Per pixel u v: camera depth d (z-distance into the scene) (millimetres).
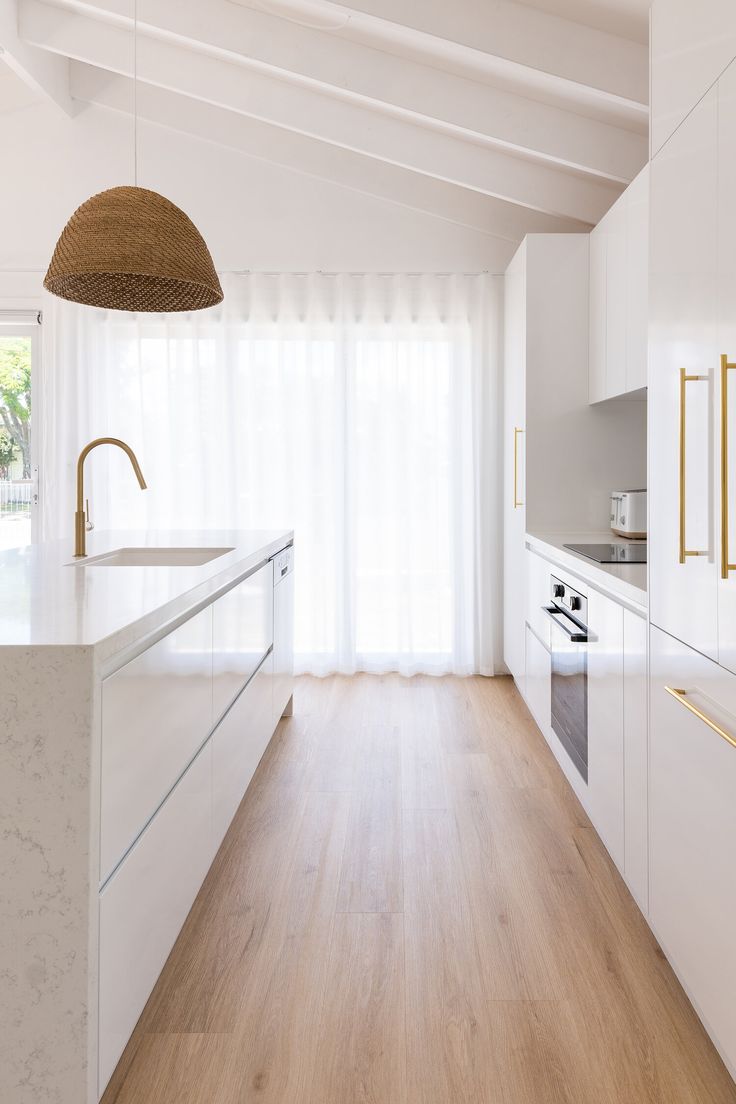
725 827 1482
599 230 3682
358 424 4824
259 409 4773
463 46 2914
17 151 4746
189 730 1955
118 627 1422
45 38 3979
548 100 3445
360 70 3455
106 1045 1403
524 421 3979
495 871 2451
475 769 3314
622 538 3607
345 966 1960
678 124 1754
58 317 4773
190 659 1966
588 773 2688
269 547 3156
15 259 4793
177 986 1878
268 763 3385
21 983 1316
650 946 2045
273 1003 1817
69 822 1300
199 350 4789
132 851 1533
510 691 4527
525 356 3949
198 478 4832
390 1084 1566
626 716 2203
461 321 4750
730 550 1453
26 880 1310
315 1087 1560
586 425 3945
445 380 4812
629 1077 1584
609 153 3521
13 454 4984
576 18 2889
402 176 4664
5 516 5008
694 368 1650
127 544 3072
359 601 4902
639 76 2938
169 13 3451
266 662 3178
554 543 3352
